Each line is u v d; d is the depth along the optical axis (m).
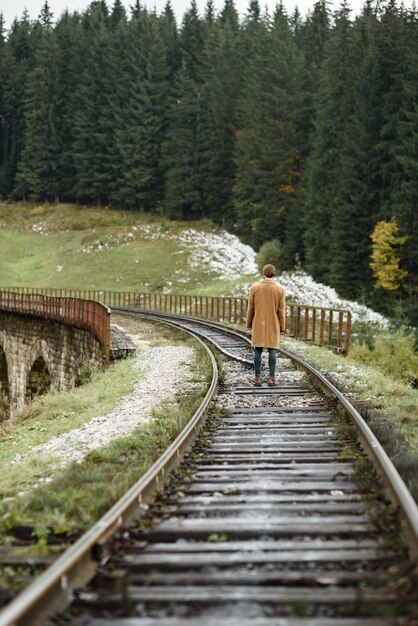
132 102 106.38
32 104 115.19
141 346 28.52
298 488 7.17
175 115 100.25
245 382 15.48
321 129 68.81
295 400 13.07
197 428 10.31
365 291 56.28
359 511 6.34
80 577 4.80
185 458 8.75
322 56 93.88
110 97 110.00
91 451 10.48
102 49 115.25
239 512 6.41
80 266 83.25
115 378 19.91
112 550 5.37
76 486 8.00
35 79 115.62
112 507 6.22
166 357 22.92
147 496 6.91
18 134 126.31
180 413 11.80
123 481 7.73
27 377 39.47
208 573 4.91
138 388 16.83
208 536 5.76
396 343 24.86
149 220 100.88
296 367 17.86
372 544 5.43
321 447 9.28
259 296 14.55
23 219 109.19
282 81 82.75
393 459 8.09
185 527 5.89
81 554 4.86
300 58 87.25
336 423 10.73
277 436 9.88
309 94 82.62
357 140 60.78
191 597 4.38
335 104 68.31
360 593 4.25
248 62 99.75
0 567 5.32
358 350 23.42
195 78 115.94
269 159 80.44
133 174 104.75
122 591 4.35
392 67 62.34
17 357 41.53
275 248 70.50
